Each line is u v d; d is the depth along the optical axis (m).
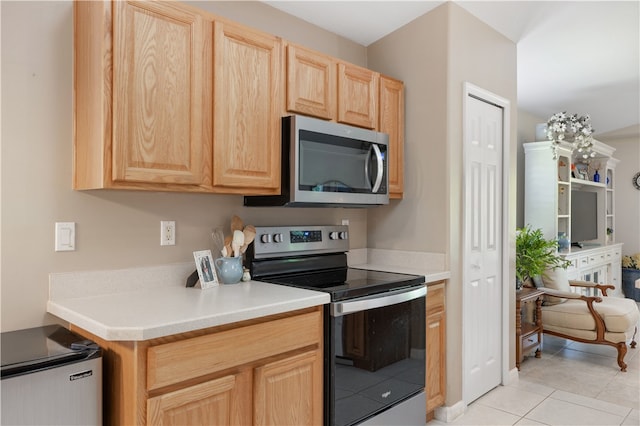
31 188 1.69
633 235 6.59
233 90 1.95
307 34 2.73
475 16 2.89
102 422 1.44
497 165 3.16
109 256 1.89
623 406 2.85
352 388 2.02
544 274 4.05
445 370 2.68
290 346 1.80
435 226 2.72
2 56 1.62
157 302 1.73
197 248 2.19
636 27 3.34
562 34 3.39
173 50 1.75
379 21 2.81
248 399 1.67
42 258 1.71
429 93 2.76
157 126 1.70
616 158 6.76
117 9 1.60
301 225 2.69
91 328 1.44
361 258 3.04
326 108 2.37
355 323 2.04
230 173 1.93
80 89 1.74
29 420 1.27
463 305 2.78
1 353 1.35
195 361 1.50
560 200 5.17
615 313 3.55
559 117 4.57
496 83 3.12
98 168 1.62
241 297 1.83
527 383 3.24
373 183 2.52
